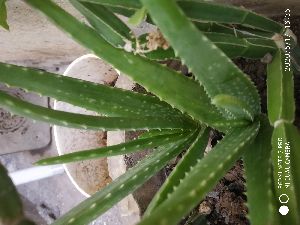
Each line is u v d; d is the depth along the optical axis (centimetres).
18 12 58
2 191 20
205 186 26
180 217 24
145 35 34
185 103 34
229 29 39
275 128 33
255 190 29
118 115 39
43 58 87
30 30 66
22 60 89
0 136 96
